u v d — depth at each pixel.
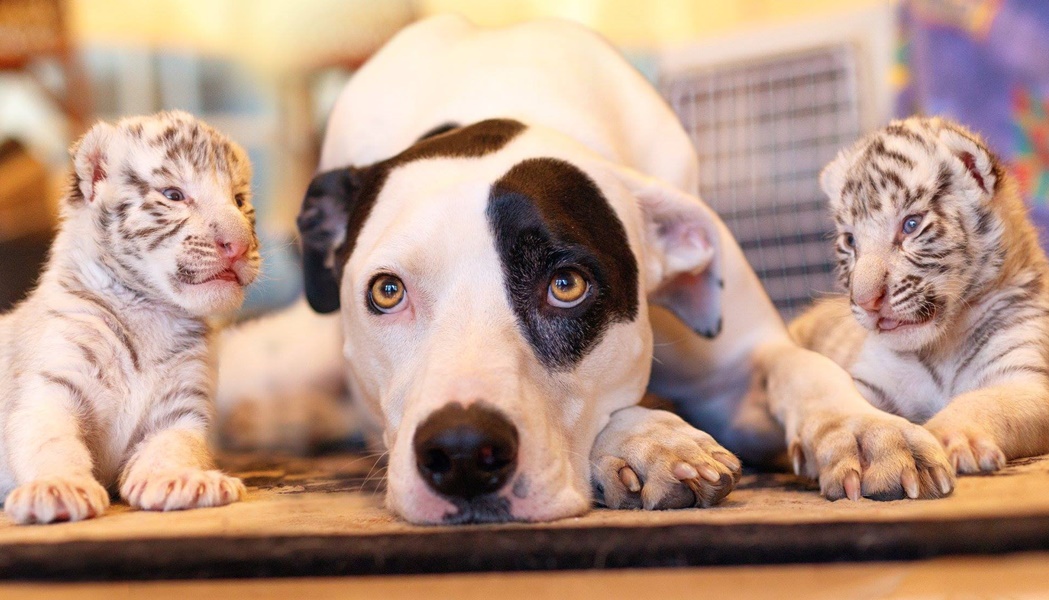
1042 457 0.82
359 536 0.68
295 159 2.04
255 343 1.31
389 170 0.87
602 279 0.80
